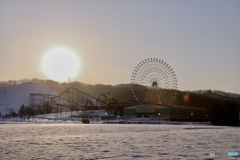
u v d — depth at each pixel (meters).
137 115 171.62
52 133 52.59
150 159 23.48
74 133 52.97
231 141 37.53
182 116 173.88
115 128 71.44
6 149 29.25
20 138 41.78
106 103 198.00
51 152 27.34
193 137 43.84
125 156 25.08
